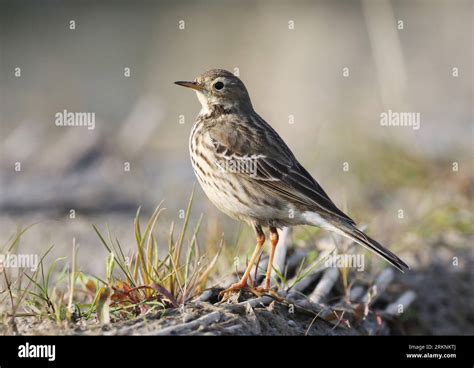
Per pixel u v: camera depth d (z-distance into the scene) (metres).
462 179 15.90
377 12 19.98
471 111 24.20
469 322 11.83
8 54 30.44
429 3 38.38
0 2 35.53
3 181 18.02
